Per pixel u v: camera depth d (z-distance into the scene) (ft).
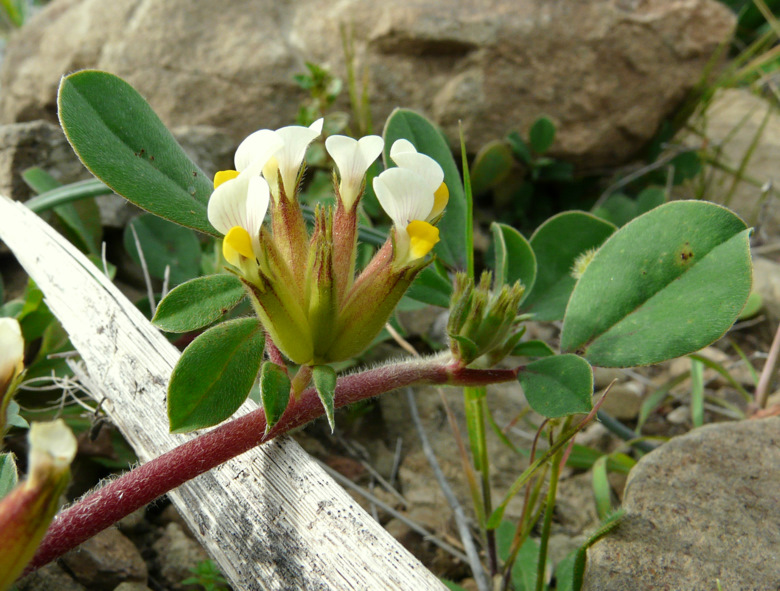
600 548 0.27
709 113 0.80
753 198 0.68
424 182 0.21
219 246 0.42
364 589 0.21
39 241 0.34
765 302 0.52
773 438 0.30
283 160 0.23
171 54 0.59
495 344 0.25
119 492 0.23
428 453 0.40
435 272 0.33
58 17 0.66
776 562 0.26
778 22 0.81
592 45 0.60
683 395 0.47
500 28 0.58
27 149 0.46
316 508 0.22
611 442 0.43
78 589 0.30
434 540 0.36
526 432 0.43
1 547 0.16
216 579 0.32
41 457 0.16
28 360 0.39
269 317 0.22
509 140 0.59
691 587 0.25
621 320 0.27
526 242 0.31
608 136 0.62
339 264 0.23
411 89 0.59
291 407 0.24
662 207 0.28
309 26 0.60
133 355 0.28
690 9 0.62
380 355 0.45
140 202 0.24
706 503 0.28
